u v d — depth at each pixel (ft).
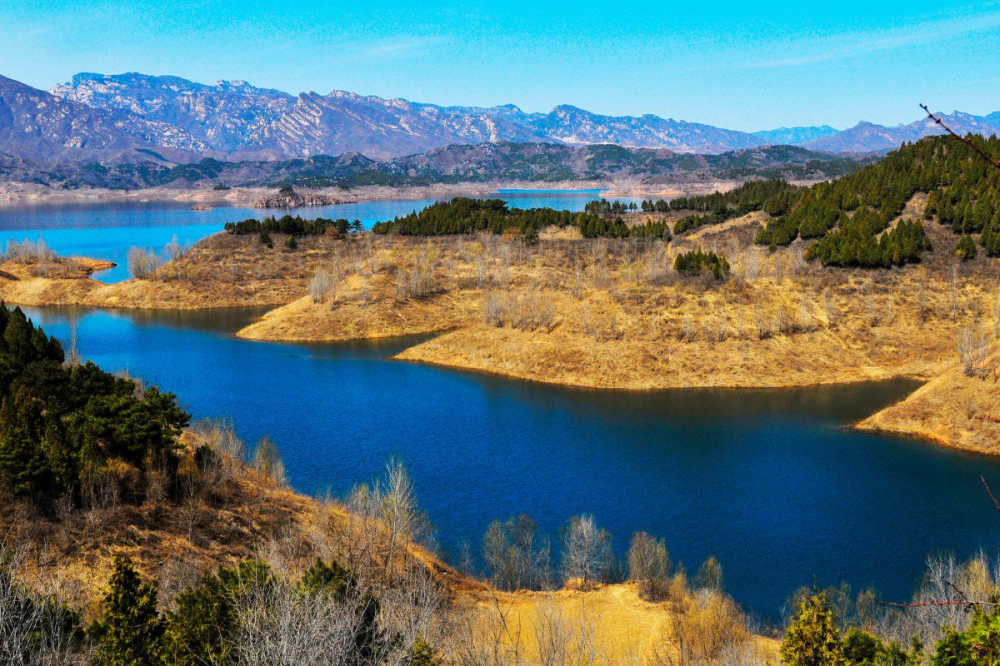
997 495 295.07
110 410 233.14
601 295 529.04
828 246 556.10
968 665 108.68
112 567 190.90
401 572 203.82
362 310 601.62
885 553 251.60
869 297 509.35
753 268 547.90
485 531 269.64
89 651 134.21
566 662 149.59
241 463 279.49
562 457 338.95
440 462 333.62
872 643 142.00
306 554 212.64
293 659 107.45
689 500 294.66
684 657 172.86
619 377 449.89
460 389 444.14
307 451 345.31
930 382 400.47
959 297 503.20
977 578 193.16
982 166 615.16
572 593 220.23
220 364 500.74
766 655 172.55
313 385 452.76
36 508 202.18
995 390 361.10
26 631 126.52
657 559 229.86
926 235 568.82
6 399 223.92
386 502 233.35
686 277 532.32
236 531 220.23
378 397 429.38
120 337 581.12
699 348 466.29
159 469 230.89
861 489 302.66
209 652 126.21
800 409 400.88
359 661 120.26
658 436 364.79
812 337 477.36
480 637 150.00
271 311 652.48
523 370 472.44
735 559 249.55
